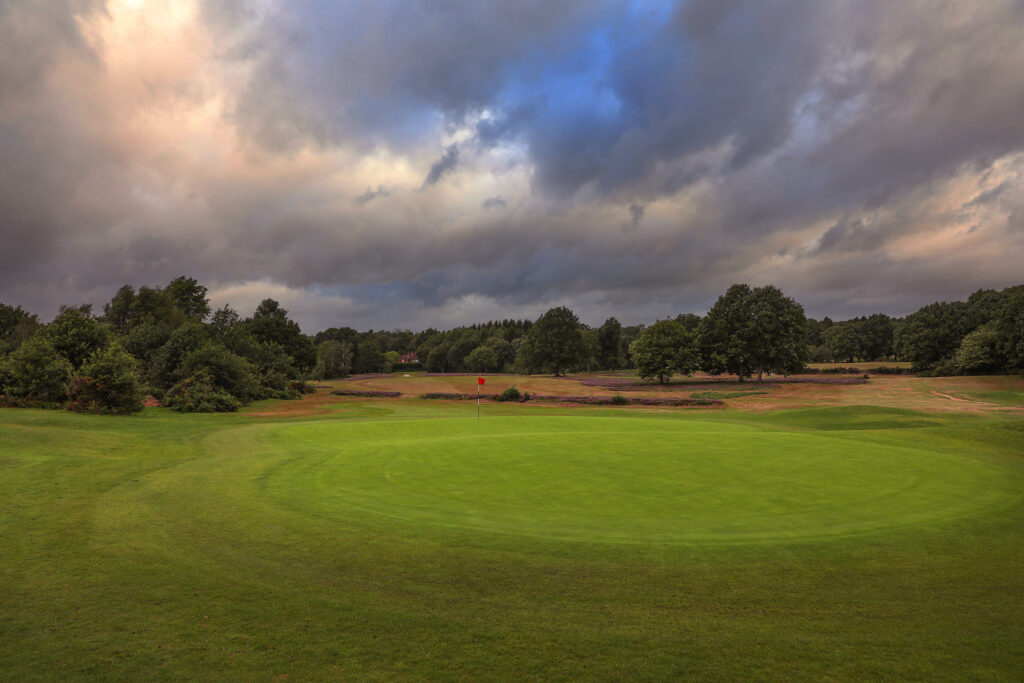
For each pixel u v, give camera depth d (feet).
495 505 35.65
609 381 252.42
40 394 106.52
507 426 86.58
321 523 31.60
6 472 46.11
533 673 16.33
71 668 16.69
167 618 19.99
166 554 26.73
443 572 24.34
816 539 28.50
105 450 61.46
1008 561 25.75
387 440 70.95
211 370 150.41
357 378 296.51
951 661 16.98
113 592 22.29
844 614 20.38
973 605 21.15
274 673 16.33
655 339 234.99
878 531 29.86
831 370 289.74
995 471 46.73
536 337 323.98
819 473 45.34
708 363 236.63
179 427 86.22
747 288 234.17
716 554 26.40
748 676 16.17
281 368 208.85
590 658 17.24
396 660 17.07
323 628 19.20
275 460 53.11
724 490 39.55
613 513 33.68
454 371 491.31
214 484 42.42
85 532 30.19
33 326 201.67
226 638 18.51
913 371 270.67
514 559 25.85
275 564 25.38
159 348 165.89
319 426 88.28
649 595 22.00
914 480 42.88
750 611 20.62
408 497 37.91
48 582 23.30
